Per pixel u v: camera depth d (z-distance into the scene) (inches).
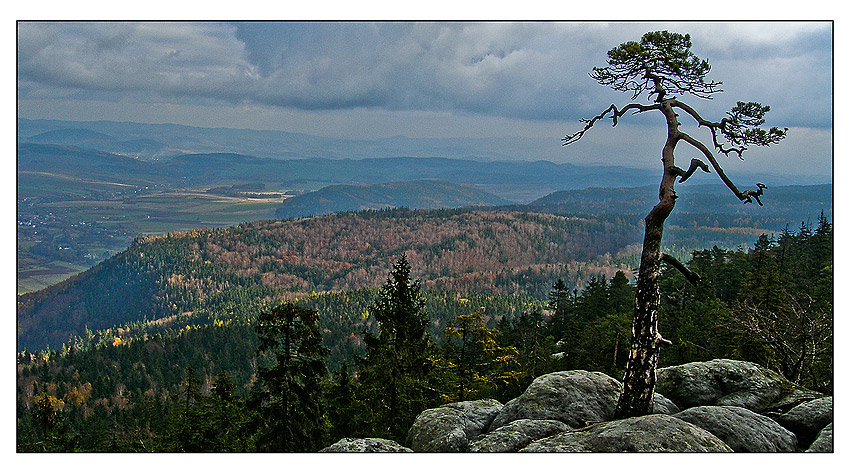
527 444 462.6
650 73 532.7
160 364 5182.1
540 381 569.0
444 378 1047.0
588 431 449.4
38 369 4471.0
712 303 1569.9
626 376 516.7
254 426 759.1
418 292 993.5
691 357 1150.3
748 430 466.3
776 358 928.3
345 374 922.7
